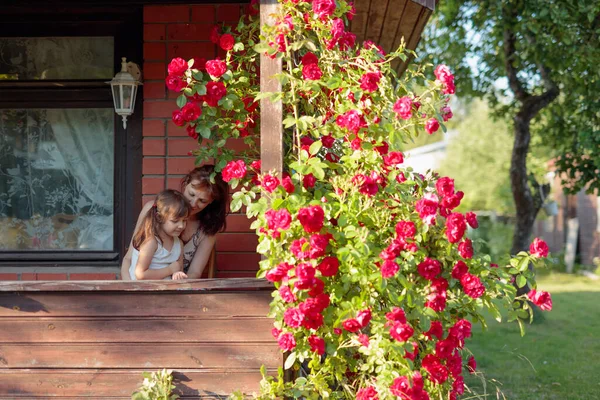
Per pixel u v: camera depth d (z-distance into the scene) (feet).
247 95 13.75
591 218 61.77
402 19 15.38
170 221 12.91
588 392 20.45
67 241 16.56
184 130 16.02
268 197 11.27
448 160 74.08
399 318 10.61
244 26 14.28
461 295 12.16
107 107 16.44
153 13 16.10
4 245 16.57
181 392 11.53
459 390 12.35
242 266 15.90
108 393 11.55
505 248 63.21
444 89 11.89
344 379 11.69
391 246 10.67
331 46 11.62
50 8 16.08
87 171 16.60
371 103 11.80
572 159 31.68
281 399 11.12
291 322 10.38
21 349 11.59
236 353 11.51
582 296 42.37
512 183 32.30
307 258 10.84
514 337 29.58
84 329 11.58
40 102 16.42
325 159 12.74
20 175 16.63
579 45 27.78
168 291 11.60
